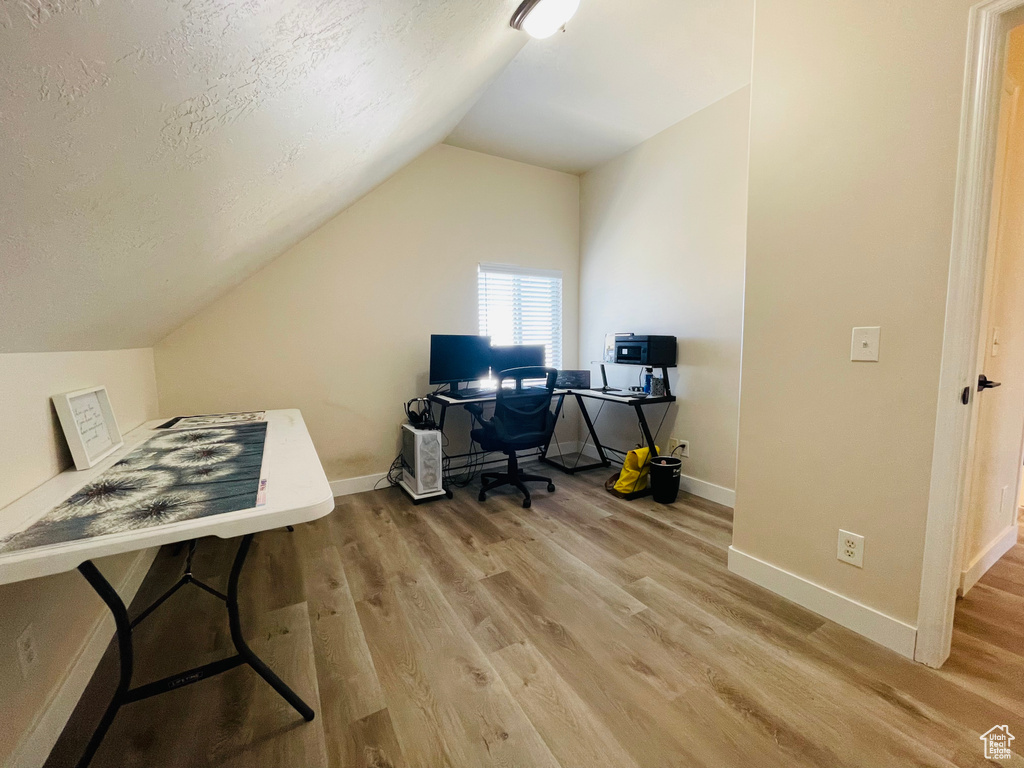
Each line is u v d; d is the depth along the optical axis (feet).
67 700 4.17
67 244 2.63
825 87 5.25
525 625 5.54
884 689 4.45
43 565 2.69
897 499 4.90
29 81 1.40
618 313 12.31
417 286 10.97
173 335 8.42
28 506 3.44
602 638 5.28
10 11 1.15
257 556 7.38
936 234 4.48
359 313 10.28
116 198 2.53
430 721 4.15
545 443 10.63
